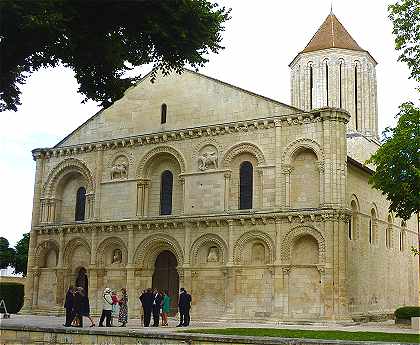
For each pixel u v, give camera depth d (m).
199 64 32.59
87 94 33.25
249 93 46.03
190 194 46.53
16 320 42.41
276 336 27.94
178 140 48.09
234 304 43.03
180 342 26.66
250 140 44.97
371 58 65.19
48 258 53.31
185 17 29.86
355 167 47.88
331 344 23.56
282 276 41.72
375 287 49.59
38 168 54.72
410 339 26.70
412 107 36.97
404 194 36.91
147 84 51.12
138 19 29.70
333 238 40.62
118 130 51.50
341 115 42.47
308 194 42.56
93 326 36.09
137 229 48.44
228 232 44.16
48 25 25.95
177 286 47.47
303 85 64.88
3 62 27.88
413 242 62.00
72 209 53.38
